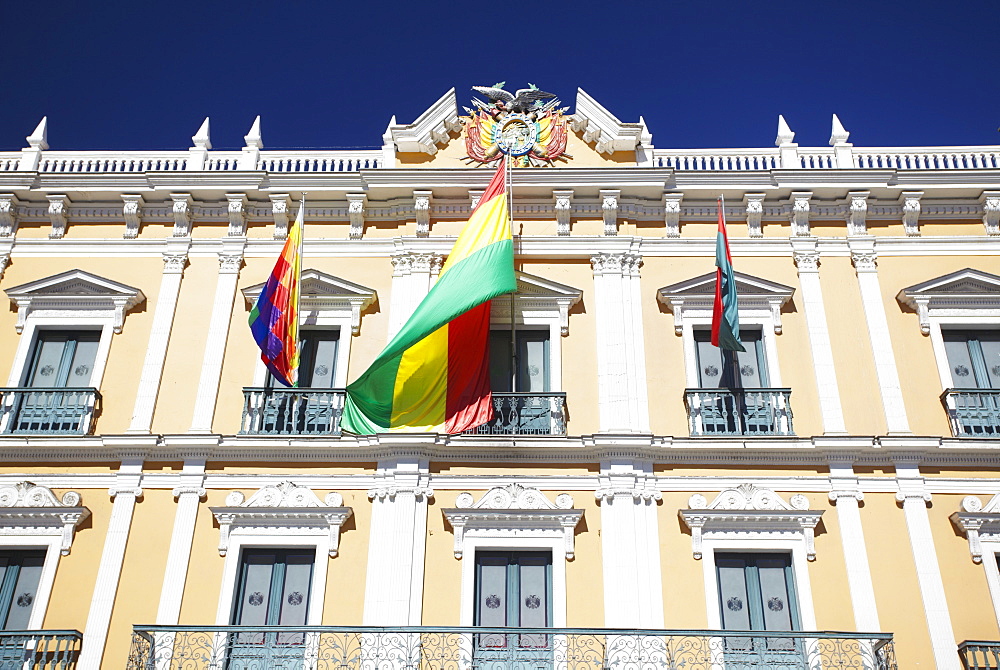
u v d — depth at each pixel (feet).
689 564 52.06
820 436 54.90
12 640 50.11
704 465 54.95
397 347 54.60
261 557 53.21
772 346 59.31
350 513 53.42
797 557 52.13
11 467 55.52
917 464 54.70
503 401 57.06
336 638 48.98
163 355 59.52
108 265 63.21
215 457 55.62
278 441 55.31
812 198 63.87
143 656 47.24
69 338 61.21
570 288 60.34
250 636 50.52
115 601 51.55
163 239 63.98
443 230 63.67
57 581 52.24
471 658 48.37
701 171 63.16
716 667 48.32
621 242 62.49
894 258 62.34
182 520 53.72
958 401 56.95
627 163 65.98
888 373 58.08
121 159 68.28
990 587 51.29
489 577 52.26
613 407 56.90
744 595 51.80
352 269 62.64
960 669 48.96
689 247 62.69
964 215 63.93
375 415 55.42
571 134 67.15
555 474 54.70
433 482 54.34
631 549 52.29
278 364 55.26
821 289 61.26
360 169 64.23
